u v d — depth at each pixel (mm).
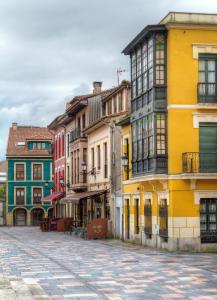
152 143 29250
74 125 54906
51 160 75375
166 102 28938
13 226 73000
